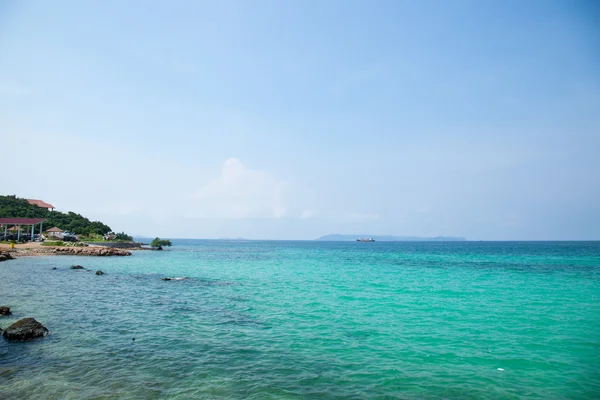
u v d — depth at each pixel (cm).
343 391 977
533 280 3581
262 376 1066
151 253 8944
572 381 1073
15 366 1097
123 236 11612
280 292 2691
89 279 3309
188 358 1206
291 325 1681
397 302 2303
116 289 2722
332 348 1348
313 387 996
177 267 5056
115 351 1259
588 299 2447
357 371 1125
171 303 2186
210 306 2109
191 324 1664
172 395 924
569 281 3481
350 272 4450
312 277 3822
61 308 1948
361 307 2128
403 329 1633
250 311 1981
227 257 7994
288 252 11569
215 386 987
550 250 12362
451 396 961
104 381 1002
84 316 1777
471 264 5928
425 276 3962
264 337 1475
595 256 8331
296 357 1241
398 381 1052
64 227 10594
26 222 8412
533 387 1027
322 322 1747
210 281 3384
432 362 1214
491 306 2184
